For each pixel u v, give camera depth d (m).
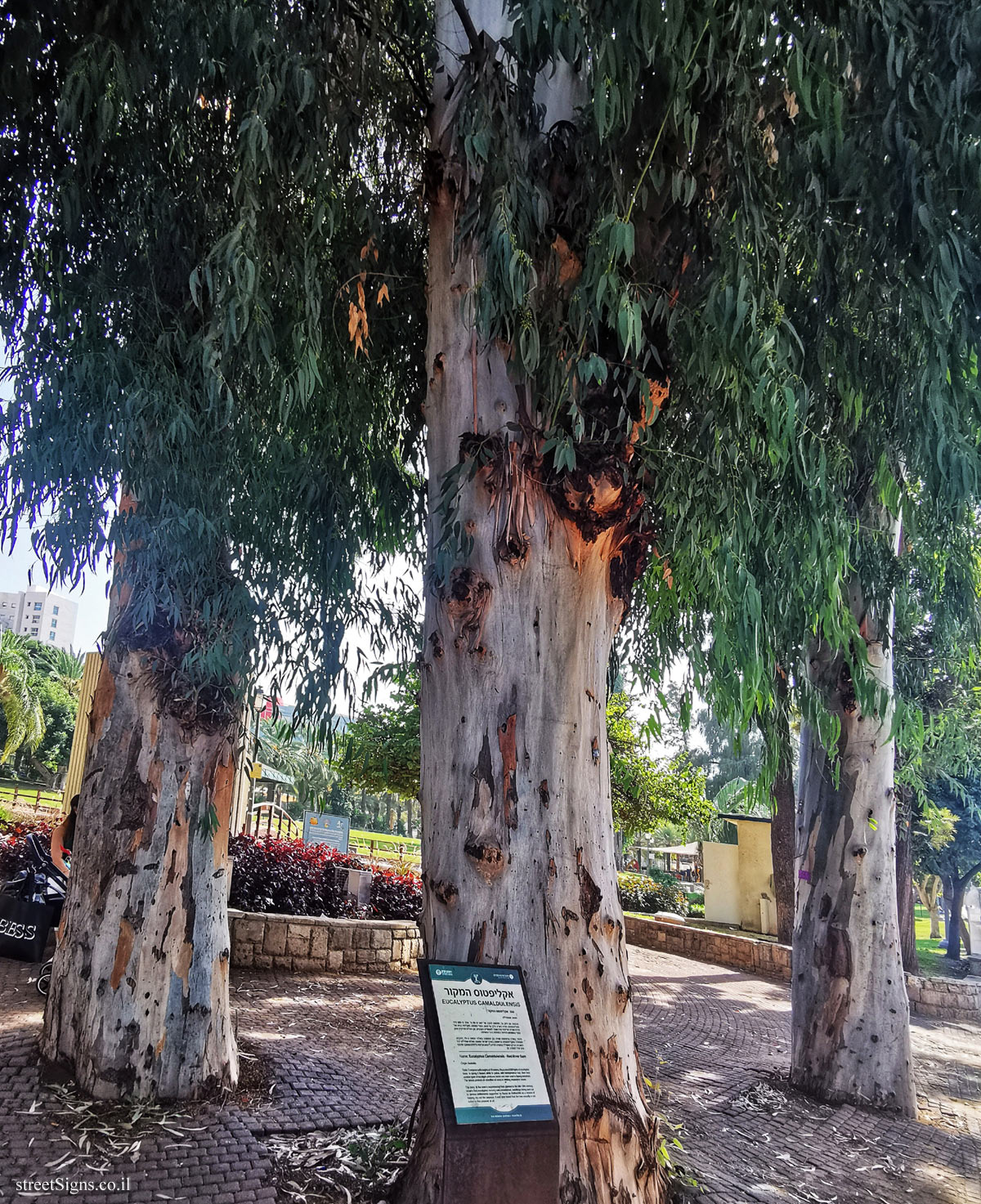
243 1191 3.19
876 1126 5.34
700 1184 3.66
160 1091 3.91
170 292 4.20
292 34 3.55
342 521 4.90
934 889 28.45
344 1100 4.32
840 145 3.23
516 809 3.29
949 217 3.40
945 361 3.56
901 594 6.50
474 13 4.01
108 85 3.06
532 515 3.50
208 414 3.94
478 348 3.68
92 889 4.09
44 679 33.97
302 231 4.01
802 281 4.11
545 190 3.65
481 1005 2.66
